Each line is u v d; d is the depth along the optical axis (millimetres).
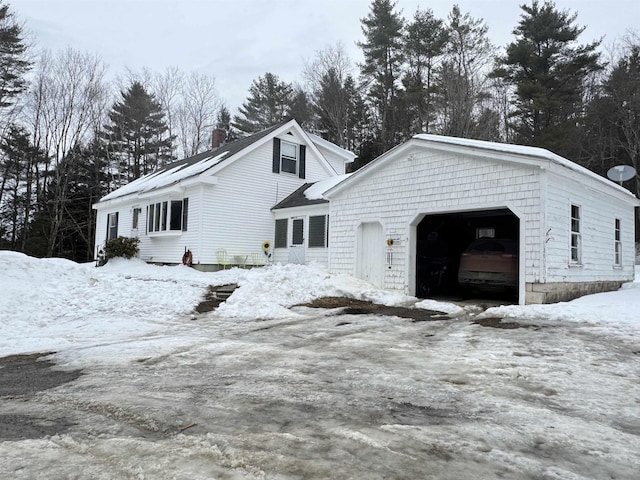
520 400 4023
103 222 24812
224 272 16141
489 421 3498
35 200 32656
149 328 8070
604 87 29172
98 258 22562
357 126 35750
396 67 34969
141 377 4887
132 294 11023
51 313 9305
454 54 33094
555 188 9844
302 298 11461
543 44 31125
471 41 32750
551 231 9602
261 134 20141
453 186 11148
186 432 3283
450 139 11547
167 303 10469
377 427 3359
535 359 5500
